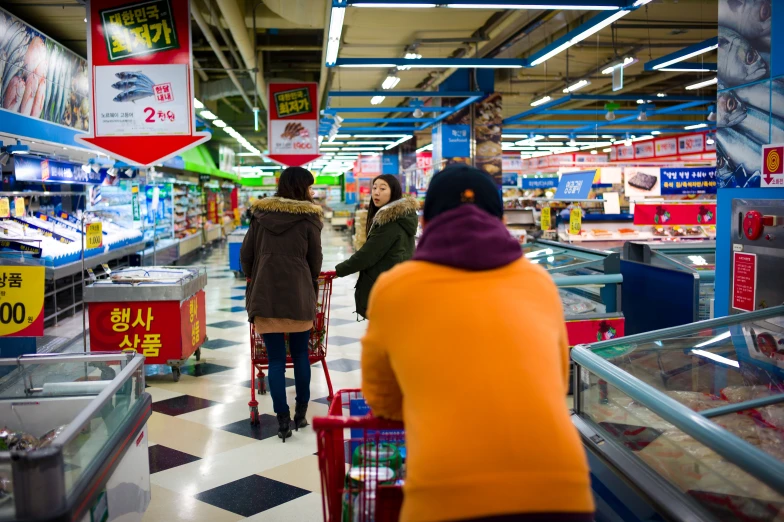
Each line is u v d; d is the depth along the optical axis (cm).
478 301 129
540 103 1544
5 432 241
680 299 476
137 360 262
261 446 370
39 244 630
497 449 118
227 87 1550
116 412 233
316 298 386
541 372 125
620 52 1353
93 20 509
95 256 739
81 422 192
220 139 2588
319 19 977
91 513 195
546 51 877
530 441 118
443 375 124
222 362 563
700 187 1102
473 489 116
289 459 351
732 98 344
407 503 122
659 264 531
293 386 490
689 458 170
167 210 1419
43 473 171
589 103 2086
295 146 1292
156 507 297
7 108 695
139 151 517
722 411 196
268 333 371
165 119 515
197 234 1736
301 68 1680
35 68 775
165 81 514
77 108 932
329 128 2006
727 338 241
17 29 721
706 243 581
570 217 948
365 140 2556
